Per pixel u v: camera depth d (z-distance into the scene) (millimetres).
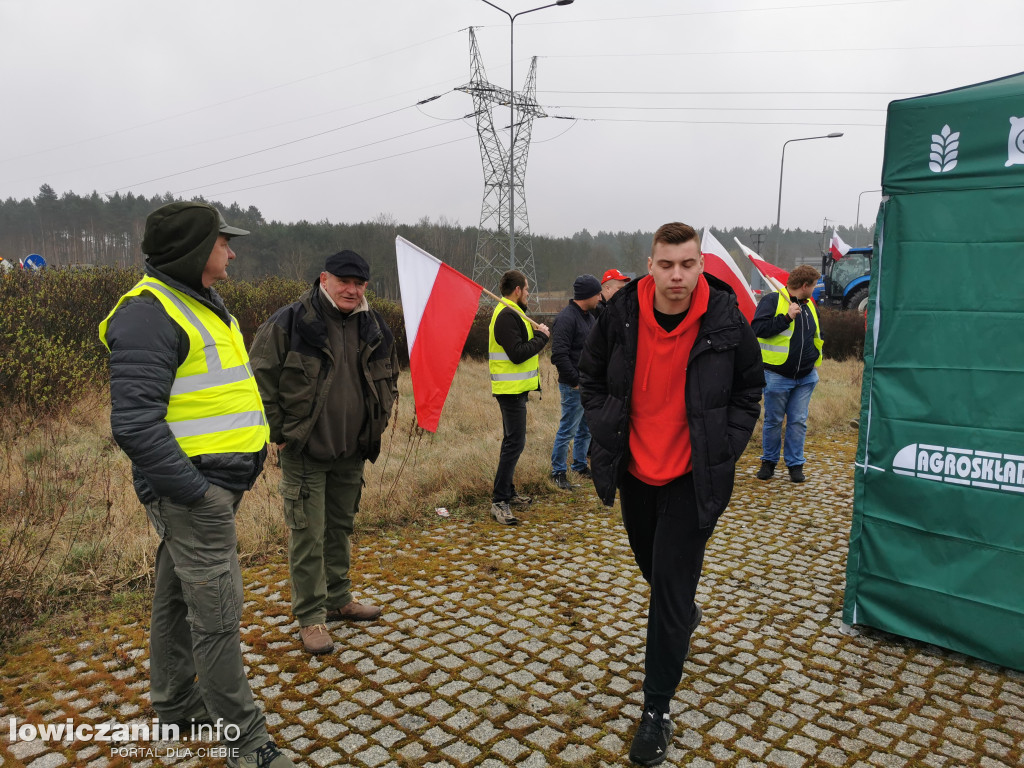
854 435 8406
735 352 2506
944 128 3086
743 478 6375
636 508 2719
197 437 2232
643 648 3248
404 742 2537
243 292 12328
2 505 4801
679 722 2686
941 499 3166
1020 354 2955
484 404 9414
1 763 2387
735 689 2924
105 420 7262
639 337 2551
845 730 2645
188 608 2326
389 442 7012
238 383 2367
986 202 3012
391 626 3434
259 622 3439
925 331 3188
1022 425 2957
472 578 4027
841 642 3346
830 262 21484
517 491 5773
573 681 2965
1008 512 3010
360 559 4316
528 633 3377
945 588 3172
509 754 2482
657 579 2525
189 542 2234
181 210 2207
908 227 3217
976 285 3051
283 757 2336
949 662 3158
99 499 5008
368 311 3283
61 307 8773
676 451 2553
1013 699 2859
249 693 2355
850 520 5180
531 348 4828
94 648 3146
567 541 4660
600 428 2631
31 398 7035
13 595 3439
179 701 2533
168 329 2146
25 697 2779
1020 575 2996
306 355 3039
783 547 4613
